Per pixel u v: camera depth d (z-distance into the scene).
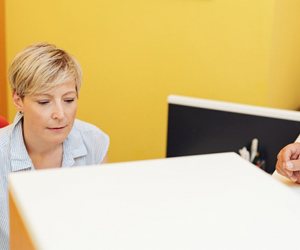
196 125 1.32
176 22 2.14
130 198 0.39
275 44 1.99
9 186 0.41
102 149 1.36
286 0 2.00
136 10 2.21
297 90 2.29
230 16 2.01
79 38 2.38
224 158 0.49
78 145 1.32
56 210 0.36
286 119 1.19
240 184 0.43
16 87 1.15
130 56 2.29
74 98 1.17
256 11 1.94
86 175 0.42
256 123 1.23
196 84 2.17
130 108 2.36
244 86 2.05
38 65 1.09
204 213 0.38
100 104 2.42
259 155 1.24
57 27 2.42
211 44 2.09
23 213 0.36
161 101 2.27
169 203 0.39
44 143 1.22
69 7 2.36
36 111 1.14
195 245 0.34
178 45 2.16
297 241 0.35
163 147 2.33
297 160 0.79
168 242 0.34
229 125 1.27
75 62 1.16
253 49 1.99
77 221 0.35
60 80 1.10
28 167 1.23
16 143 1.23
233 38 2.03
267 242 0.35
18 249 0.38
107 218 0.36
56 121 1.15
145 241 0.34
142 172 0.44
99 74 2.38
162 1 2.14
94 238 0.33
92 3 2.30
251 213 0.38
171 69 2.21
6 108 2.66
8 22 2.53
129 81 2.32
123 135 2.41
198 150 1.33
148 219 0.36
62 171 0.43
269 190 0.42
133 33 2.25
